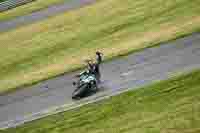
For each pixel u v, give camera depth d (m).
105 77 103.69
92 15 163.62
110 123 80.75
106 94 93.88
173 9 145.25
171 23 133.25
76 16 168.25
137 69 104.19
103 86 98.44
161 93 87.69
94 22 154.88
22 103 103.38
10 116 98.06
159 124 75.31
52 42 145.88
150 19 142.00
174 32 124.25
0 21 192.12
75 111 90.25
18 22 184.12
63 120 87.94
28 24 177.25
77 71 114.62
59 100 98.94
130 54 115.31
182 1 150.50
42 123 89.62
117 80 100.25
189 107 78.94
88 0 187.00
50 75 116.25
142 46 119.12
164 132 72.12
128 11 156.12
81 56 125.69
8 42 159.75
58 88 106.19
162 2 155.25
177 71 97.56
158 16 142.75
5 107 103.56
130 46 121.88
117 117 82.31
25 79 118.88
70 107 93.19
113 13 158.62
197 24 126.25
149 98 86.75
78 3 187.00
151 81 95.31
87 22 157.12
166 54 109.38
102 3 175.50
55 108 95.38
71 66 119.25
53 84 109.62
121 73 104.00
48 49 140.25
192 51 107.38
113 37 134.75
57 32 155.38
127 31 136.75
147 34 129.00
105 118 83.31
